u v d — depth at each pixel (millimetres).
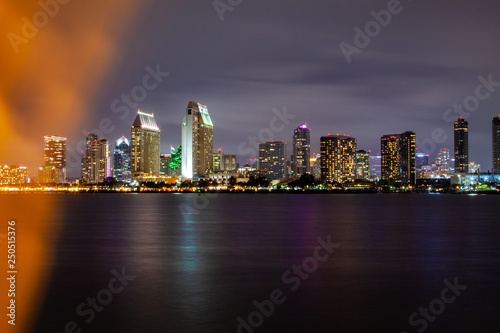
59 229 106438
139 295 43906
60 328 35312
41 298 42938
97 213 168625
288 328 35281
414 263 60438
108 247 75375
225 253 69000
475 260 62781
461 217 150125
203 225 117875
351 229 107188
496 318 37750
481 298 43188
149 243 80750
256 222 128250
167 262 61062
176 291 45375
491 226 115812
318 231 102312
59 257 65125
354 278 51281
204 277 51750
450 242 82500
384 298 43062
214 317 37656
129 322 36500
